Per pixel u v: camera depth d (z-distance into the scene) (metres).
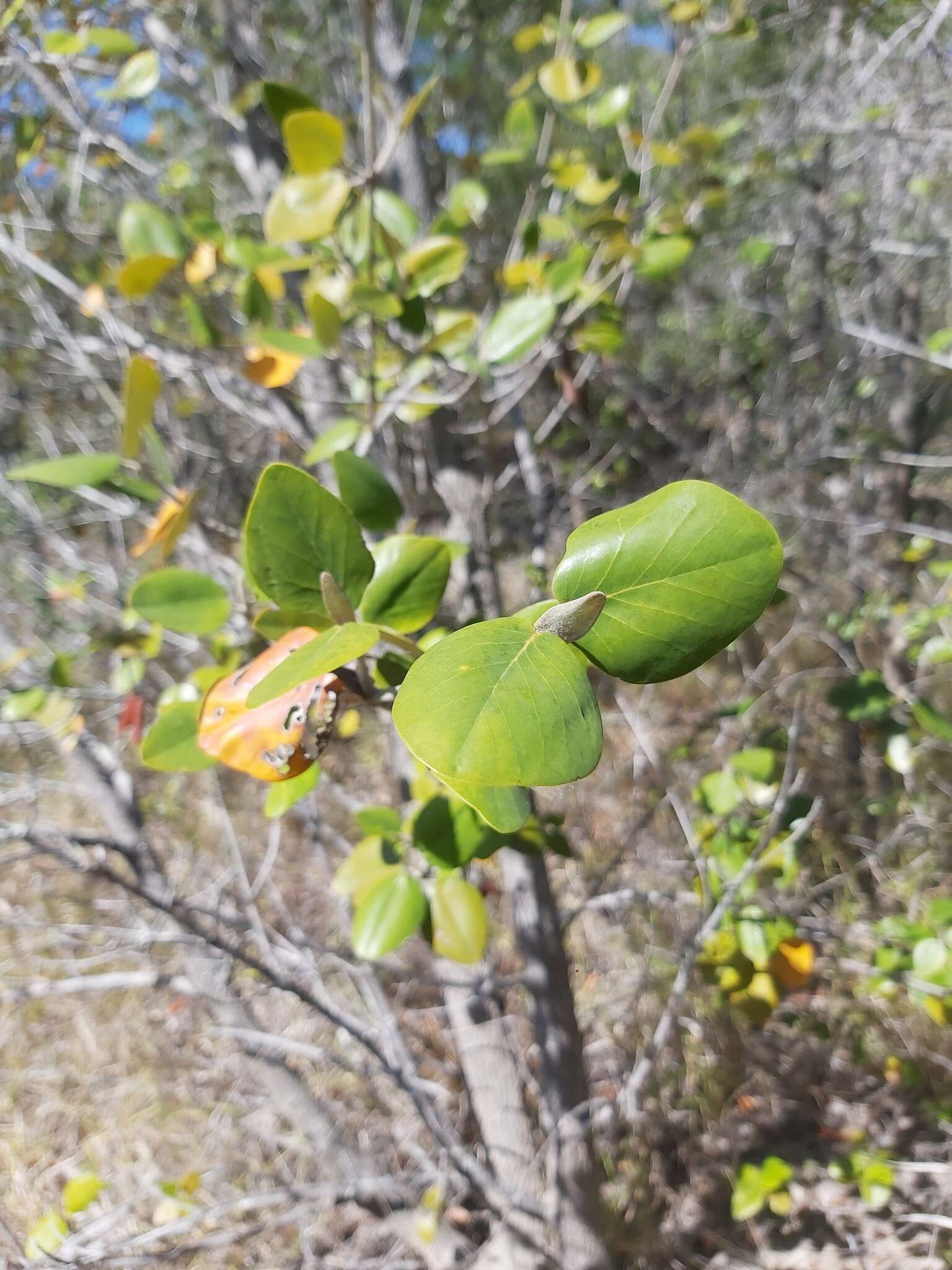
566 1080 1.13
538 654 0.29
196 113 1.32
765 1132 1.48
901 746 0.88
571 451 2.10
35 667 1.28
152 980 1.03
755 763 0.82
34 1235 0.80
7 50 0.89
